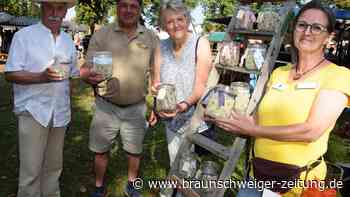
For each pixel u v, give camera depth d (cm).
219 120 218
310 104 195
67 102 309
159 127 618
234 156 243
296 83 204
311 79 199
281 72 219
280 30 240
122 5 318
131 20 323
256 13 278
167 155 496
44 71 268
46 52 278
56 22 278
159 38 318
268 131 199
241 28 271
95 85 318
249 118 213
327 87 188
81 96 913
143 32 337
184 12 281
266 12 254
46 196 330
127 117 348
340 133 561
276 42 239
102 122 347
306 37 197
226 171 244
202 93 287
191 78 294
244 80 271
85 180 416
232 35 279
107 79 306
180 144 313
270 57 238
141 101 353
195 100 289
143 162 469
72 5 287
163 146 530
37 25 279
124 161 469
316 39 195
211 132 291
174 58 299
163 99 277
